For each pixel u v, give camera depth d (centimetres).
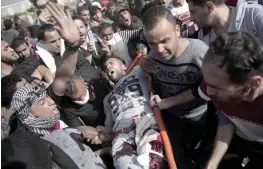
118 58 317
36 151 182
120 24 509
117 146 215
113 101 250
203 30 251
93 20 638
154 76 242
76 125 265
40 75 364
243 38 139
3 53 402
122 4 754
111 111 249
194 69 214
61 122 243
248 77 138
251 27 215
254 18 212
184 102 225
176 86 229
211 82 146
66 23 183
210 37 243
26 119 211
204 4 221
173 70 221
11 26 651
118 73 295
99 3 853
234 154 212
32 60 381
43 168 180
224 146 188
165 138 207
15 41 436
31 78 329
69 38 188
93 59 396
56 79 228
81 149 209
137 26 506
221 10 222
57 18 181
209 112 242
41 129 214
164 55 207
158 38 198
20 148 180
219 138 191
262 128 174
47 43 400
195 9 228
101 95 280
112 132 248
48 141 198
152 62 229
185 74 219
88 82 282
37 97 213
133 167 198
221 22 225
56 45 401
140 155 200
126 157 205
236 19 218
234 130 191
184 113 241
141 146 205
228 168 214
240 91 144
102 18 670
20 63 400
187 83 223
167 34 198
